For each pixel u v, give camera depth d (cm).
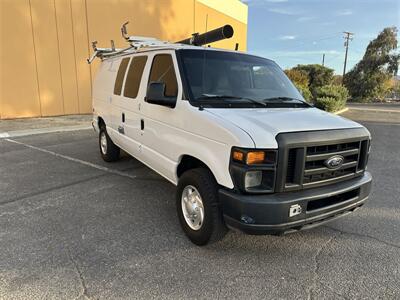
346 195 340
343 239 387
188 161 391
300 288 297
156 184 564
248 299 281
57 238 373
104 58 710
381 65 5419
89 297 277
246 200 292
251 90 412
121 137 570
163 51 437
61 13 1333
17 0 1217
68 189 533
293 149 299
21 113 1294
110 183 565
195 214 362
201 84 384
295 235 394
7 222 410
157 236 383
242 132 298
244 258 343
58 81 1369
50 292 282
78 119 1313
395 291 294
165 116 407
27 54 1272
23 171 627
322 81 4247
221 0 2114
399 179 633
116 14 1479
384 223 431
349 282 306
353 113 2278
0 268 313
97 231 392
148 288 291
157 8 1633
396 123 1645
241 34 2431
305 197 301
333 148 323
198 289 292
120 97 564
